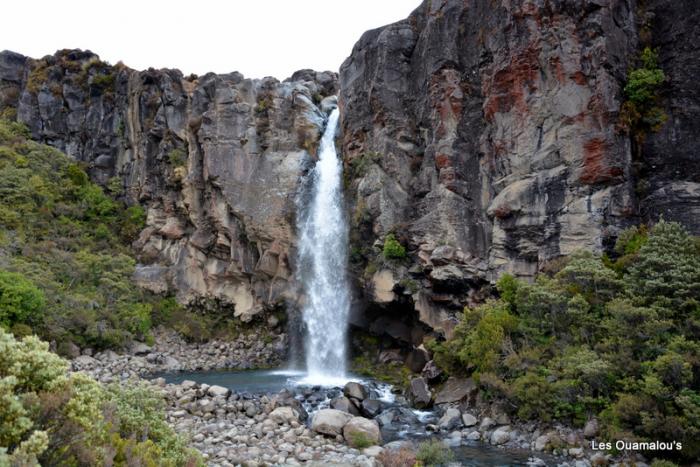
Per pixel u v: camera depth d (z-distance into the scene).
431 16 31.25
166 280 43.69
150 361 35.31
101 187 50.75
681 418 14.38
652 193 23.28
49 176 46.97
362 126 34.56
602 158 23.31
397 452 16.34
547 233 24.25
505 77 26.75
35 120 52.66
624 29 25.11
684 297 17.64
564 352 18.97
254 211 39.62
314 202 37.81
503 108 26.86
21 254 37.47
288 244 38.12
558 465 15.67
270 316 39.84
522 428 18.58
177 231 45.25
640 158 24.09
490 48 27.94
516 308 22.95
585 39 24.50
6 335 8.68
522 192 25.23
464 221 27.88
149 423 12.85
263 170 40.31
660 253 18.97
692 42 24.06
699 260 18.41
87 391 9.15
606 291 19.52
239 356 38.38
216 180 41.56
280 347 38.38
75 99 53.06
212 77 45.09
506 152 26.48
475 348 21.22
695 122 23.20
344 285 34.09
